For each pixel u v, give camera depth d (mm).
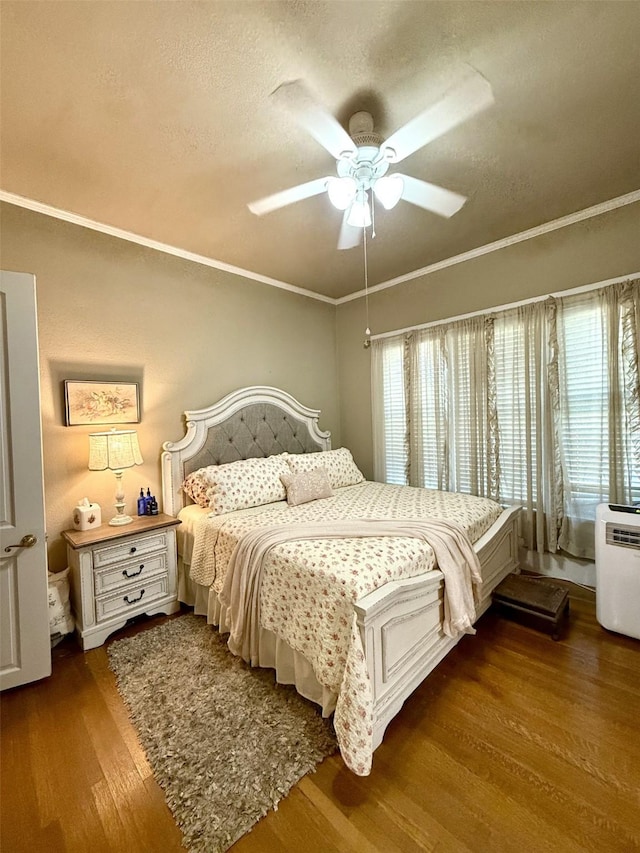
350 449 4332
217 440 3168
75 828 1211
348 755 1280
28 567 1886
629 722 1571
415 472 3623
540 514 2840
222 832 1181
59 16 1239
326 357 4285
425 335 3506
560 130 1819
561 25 1312
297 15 1260
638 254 2439
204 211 2443
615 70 1494
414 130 1762
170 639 2248
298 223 2611
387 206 1888
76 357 2496
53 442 2389
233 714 1652
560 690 1768
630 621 2123
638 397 2434
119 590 2305
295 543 1919
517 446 2992
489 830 1175
